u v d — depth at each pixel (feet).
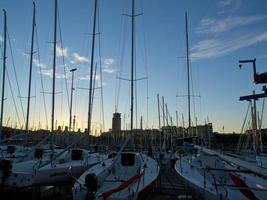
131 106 49.57
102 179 34.53
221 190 29.66
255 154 54.44
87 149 59.52
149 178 35.29
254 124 61.67
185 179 35.47
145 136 86.17
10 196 39.47
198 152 51.90
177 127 104.63
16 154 53.83
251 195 28.78
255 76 29.32
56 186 44.37
